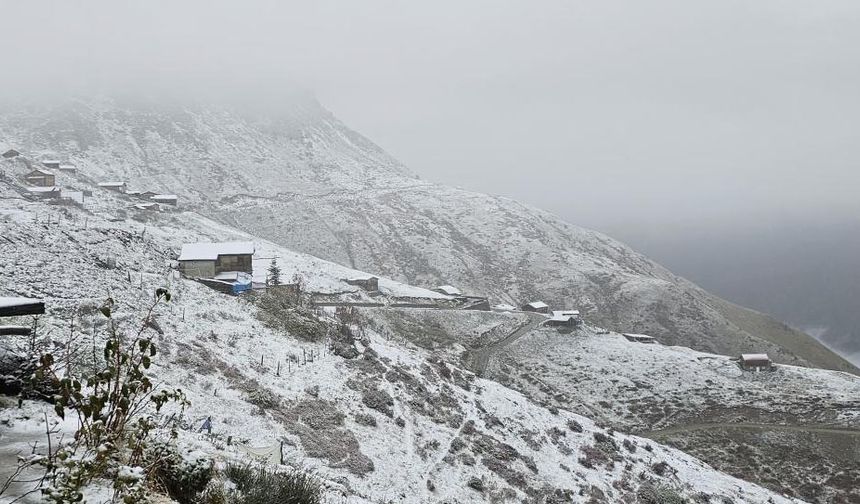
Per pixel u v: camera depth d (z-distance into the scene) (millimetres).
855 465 67500
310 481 11125
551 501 37375
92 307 36281
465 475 36500
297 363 43844
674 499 43375
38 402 9008
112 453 6070
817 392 83312
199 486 7109
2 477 6156
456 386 52531
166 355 35062
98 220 79000
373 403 41469
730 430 73812
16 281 37156
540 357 92938
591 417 76000
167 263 61656
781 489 63969
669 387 83875
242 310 51219
